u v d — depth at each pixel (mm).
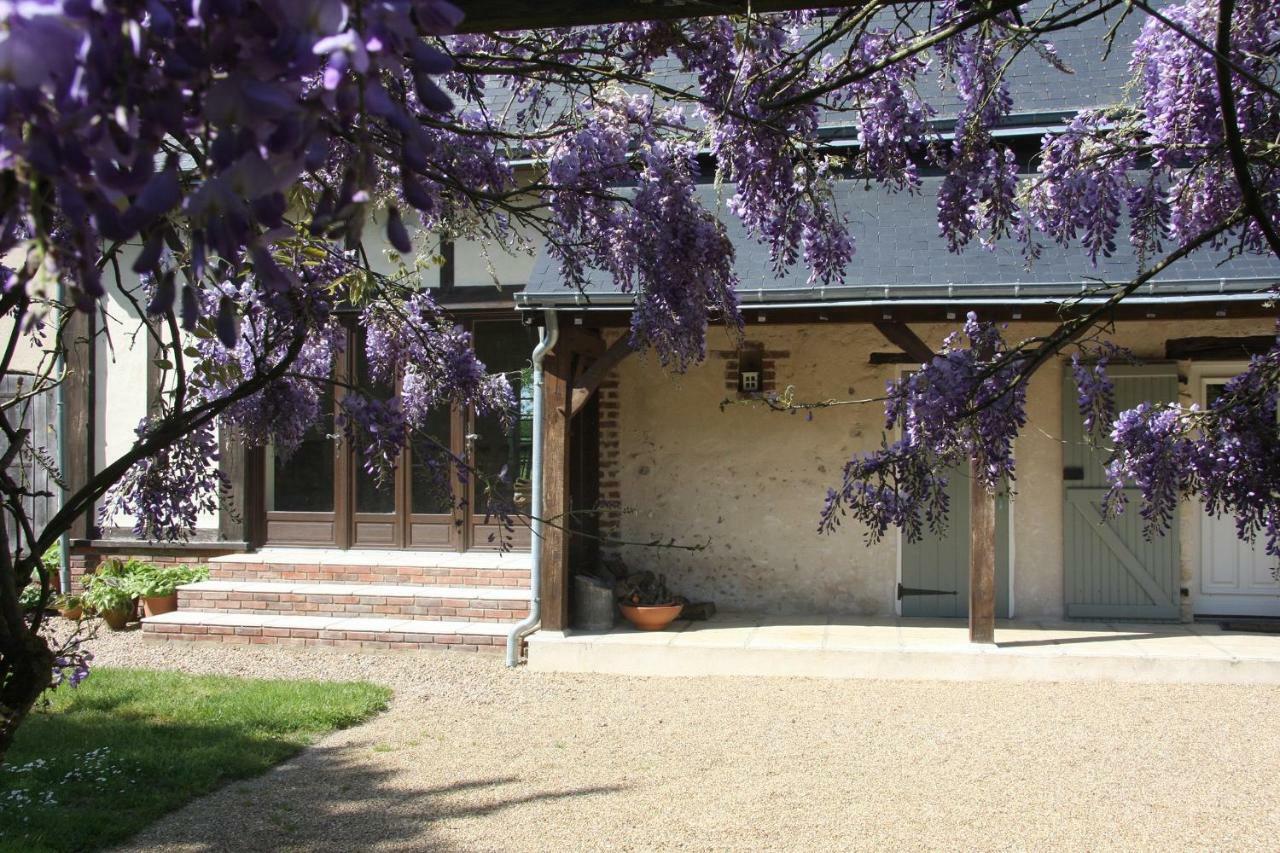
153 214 1083
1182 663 7332
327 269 3424
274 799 5145
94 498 2541
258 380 2924
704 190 8586
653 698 7137
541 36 3443
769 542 9258
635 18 2410
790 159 3475
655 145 3473
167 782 5273
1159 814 4852
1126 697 6957
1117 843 4512
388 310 3951
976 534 7707
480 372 4012
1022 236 3934
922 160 4715
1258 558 8695
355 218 1123
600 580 8820
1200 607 8766
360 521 9898
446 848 4488
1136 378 8508
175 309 3070
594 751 5949
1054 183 3822
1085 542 8672
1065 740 6039
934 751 5867
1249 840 4531
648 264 3379
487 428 9648
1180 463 3219
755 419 9289
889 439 9016
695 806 5004
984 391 3176
